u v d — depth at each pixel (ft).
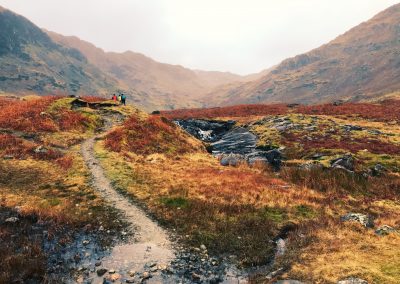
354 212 75.66
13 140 100.58
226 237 57.57
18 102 165.78
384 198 89.04
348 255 48.93
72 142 114.83
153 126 142.51
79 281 42.96
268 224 63.26
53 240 52.47
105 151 108.17
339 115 224.12
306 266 46.68
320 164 107.96
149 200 71.87
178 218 64.13
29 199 65.87
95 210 64.75
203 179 89.66
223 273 47.24
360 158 116.37
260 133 175.01
